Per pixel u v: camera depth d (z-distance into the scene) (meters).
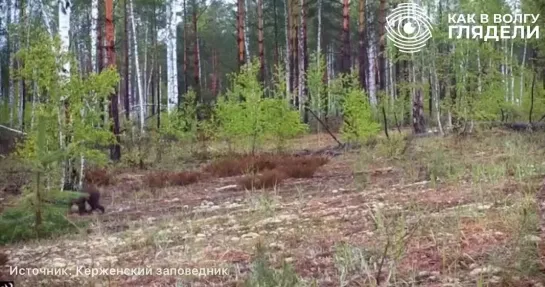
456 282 4.39
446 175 9.96
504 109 20.50
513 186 7.91
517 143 13.12
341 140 20.58
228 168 13.88
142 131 19.34
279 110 17.06
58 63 10.99
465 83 17.81
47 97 11.06
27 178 12.77
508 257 4.66
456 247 5.27
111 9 18.39
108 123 12.02
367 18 38.28
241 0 27.69
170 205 10.17
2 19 33.94
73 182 11.05
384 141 15.95
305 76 28.19
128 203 10.78
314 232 6.59
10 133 23.52
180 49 49.16
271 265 5.28
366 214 7.31
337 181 11.27
